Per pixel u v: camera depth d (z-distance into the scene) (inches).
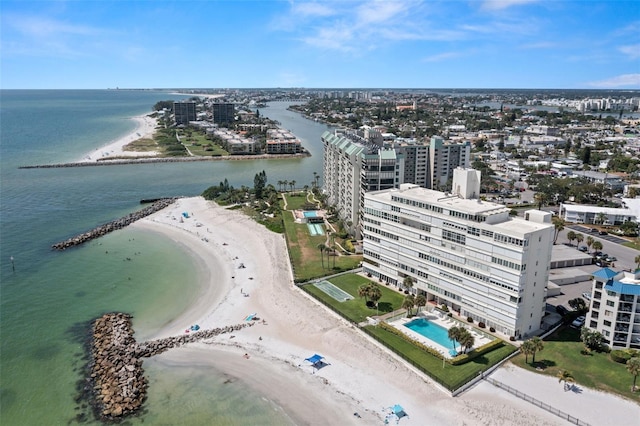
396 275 7180.1
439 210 6289.4
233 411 4579.2
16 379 5128.0
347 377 5059.1
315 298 6835.6
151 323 6338.6
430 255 6530.5
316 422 4404.5
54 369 5315.0
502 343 5497.1
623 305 5241.1
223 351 5595.5
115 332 6008.9
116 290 7347.4
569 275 7480.3
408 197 6732.3
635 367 4594.0
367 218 7549.2
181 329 6136.8
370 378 5029.5
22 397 4837.6
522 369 5064.0
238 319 6348.4
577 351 5388.8
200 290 7337.6
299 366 5260.8
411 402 4640.8
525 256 5369.1
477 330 5821.9
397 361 5290.4
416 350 5393.7
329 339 5772.6
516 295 5457.7
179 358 5472.4
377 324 6003.9
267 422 4421.8
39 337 5979.3
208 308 6712.6
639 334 5255.9
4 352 5629.9
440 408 4537.4
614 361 5162.4
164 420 4475.9
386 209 7140.8
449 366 5049.2
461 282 6141.7
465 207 6141.7
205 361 5403.5
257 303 6806.1
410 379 4975.4
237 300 6919.3
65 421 4490.7
